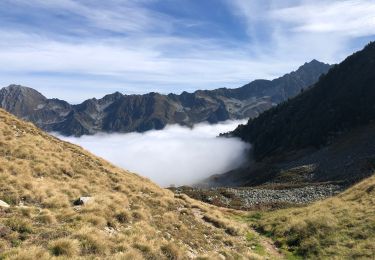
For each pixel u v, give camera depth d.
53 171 26.55
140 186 32.53
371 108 129.50
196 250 20.75
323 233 26.98
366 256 21.42
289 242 28.16
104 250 15.24
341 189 64.19
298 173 100.56
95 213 19.08
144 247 16.84
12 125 34.59
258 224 35.94
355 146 103.50
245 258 22.09
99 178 29.47
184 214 28.30
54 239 15.02
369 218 26.67
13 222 15.42
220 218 30.81
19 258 12.55
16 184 20.72
